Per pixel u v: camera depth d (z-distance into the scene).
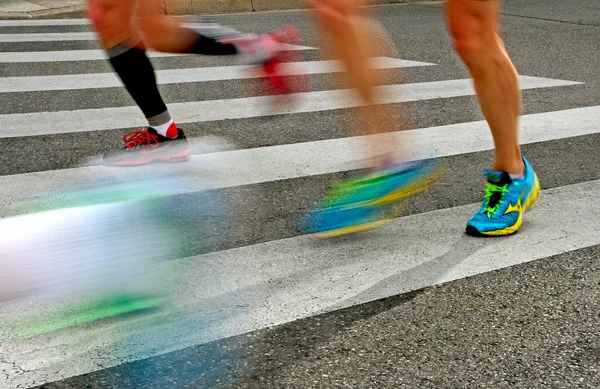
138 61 3.72
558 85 5.86
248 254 2.90
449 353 2.21
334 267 2.77
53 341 2.25
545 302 2.52
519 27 8.70
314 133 4.59
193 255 2.88
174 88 5.70
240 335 2.30
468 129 4.69
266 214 3.33
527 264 2.79
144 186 3.63
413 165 2.89
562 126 4.72
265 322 2.38
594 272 2.74
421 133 4.59
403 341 2.27
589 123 4.79
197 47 3.61
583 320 2.41
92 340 2.26
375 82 2.75
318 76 6.03
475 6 2.73
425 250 2.92
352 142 4.41
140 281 2.65
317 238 3.05
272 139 4.47
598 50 7.36
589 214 3.30
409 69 6.43
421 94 5.56
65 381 2.06
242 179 3.78
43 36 7.91
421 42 7.77
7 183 3.69
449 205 3.43
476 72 2.85
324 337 2.29
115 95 5.45
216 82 5.89
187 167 3.95
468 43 2.78
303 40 7.71
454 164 4.02
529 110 5.11
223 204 3.44
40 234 3.02
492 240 3.01
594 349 2.24
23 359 2.16
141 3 3.45
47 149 4.23
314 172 3.89
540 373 2.11
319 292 2.58
